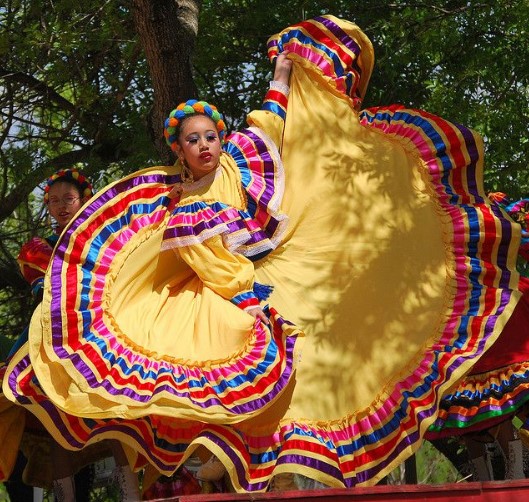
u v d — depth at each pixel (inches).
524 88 397.7
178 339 204.4
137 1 292.0
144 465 209.3
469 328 217.5
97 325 205.5
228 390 195.3
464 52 387.9
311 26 245.3
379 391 214.4
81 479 248.2
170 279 217.6
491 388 227.1
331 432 209.5
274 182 227.3
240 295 206.2
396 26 362.6
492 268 223.3
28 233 453.7
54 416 203.9
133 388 195.9
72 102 462.6
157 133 304.8
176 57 296.5
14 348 231.0
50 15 406.0
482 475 236.4
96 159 401.7
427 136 235.5
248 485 192.9
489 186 375.9
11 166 411.8
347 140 238.4
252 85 421.4
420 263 226.4
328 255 227.1
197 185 219.5
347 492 177.2
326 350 217.0
